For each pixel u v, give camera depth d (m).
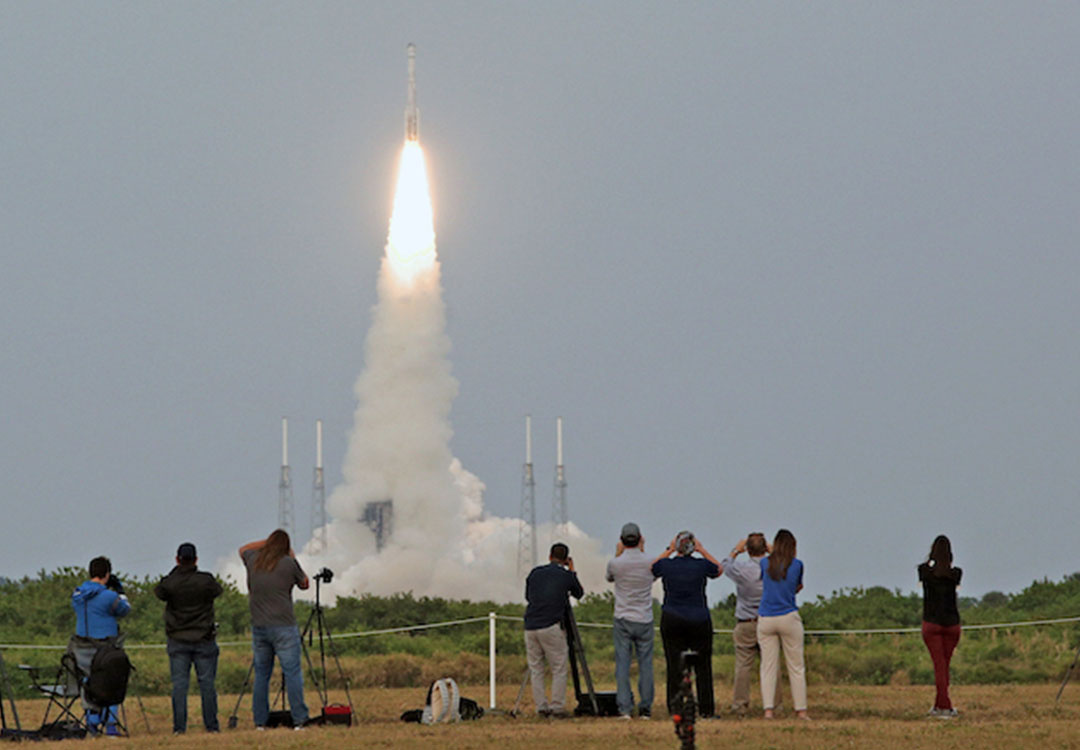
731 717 94.56
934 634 95.94
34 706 121.19
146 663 148.38
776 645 93.25
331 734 86.38
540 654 97.50
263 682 92.69
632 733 84.00
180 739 84.75
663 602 93.19
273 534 93.25
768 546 97.75
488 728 88.88
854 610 196.50
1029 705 109.38
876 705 109.38
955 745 78.88
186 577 91.38
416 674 148.62
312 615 104.81
